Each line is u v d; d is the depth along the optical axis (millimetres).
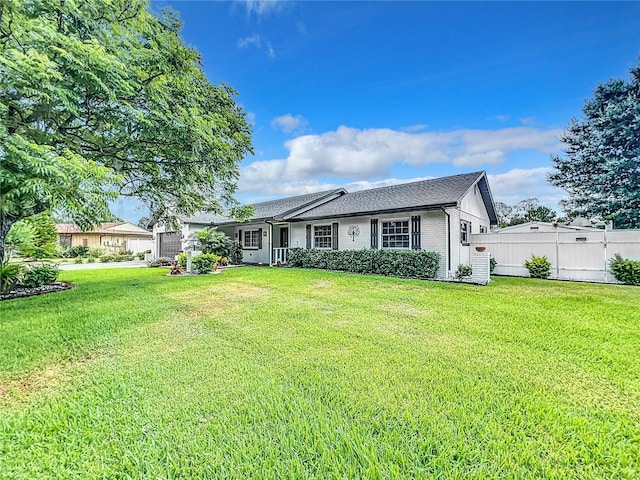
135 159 9242
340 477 1872
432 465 1968
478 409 2590
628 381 3076
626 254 10078
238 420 2475
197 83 9555
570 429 2318
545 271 11078
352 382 3090
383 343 4219
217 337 4602
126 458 2061
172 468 1972
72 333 4766
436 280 10117
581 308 6086
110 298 7570
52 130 7516
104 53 6070
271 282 9719
